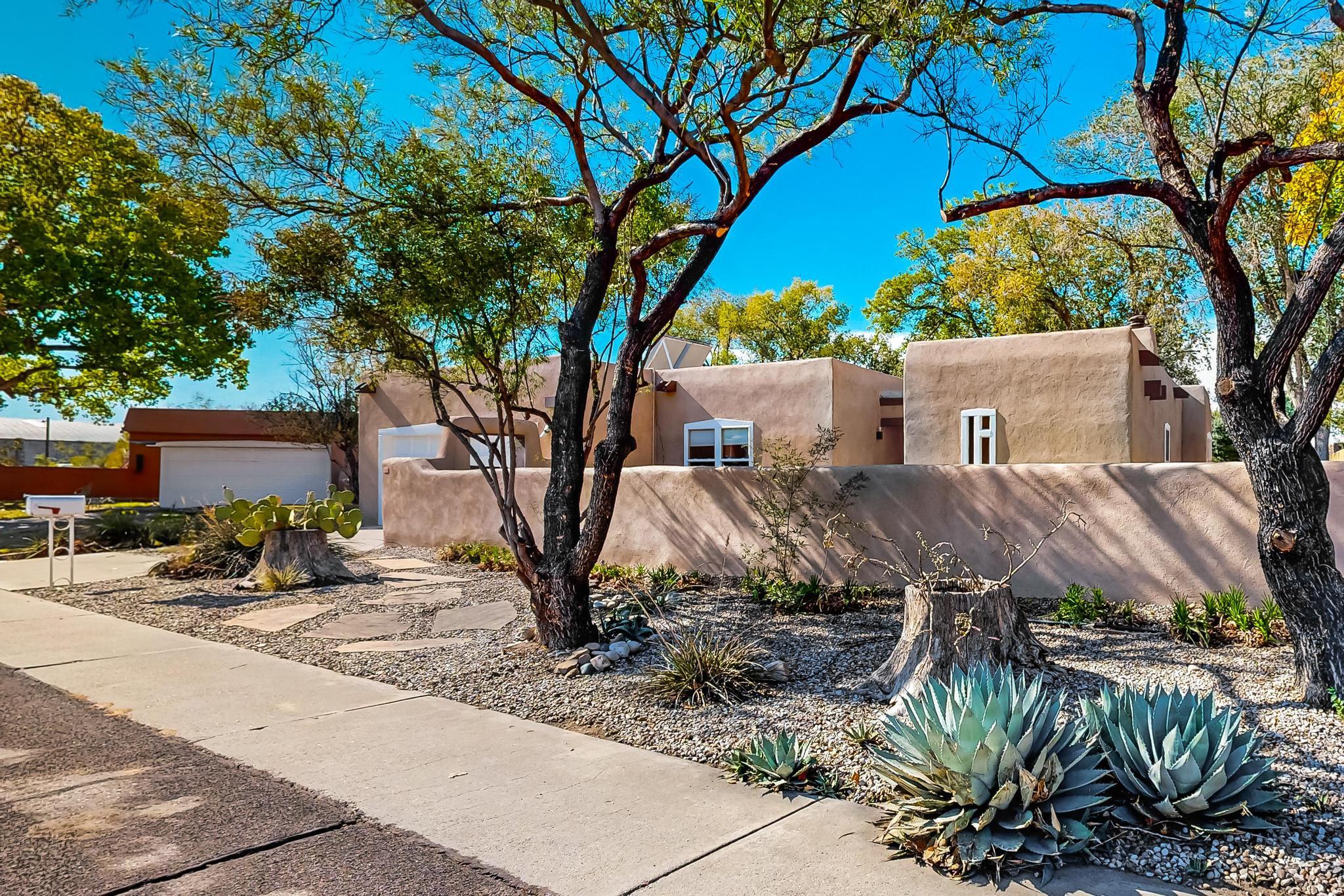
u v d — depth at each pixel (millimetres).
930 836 3709
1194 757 3816
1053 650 6836
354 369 8656
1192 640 6949
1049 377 13148
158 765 4812
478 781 4562
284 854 3648
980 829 3594
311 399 28578
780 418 17344
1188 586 8062
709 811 4141
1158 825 3736
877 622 8180
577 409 7867
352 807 4184
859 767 4613
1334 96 9867
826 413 16766
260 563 11922
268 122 7836
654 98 6570
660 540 11625
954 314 32531
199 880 3398
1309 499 5195
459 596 10578
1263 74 10430
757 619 8570
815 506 10234
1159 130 6195
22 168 20109
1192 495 8078
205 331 23078
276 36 6828
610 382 18438
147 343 22312
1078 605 7852
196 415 30328
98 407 27375
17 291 20078
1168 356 23297
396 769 4746
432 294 7277
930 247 32281
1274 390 5559
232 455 28531
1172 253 18422
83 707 6039
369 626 9016
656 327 7844
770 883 3387
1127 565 8383
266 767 4777
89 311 21250
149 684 6715
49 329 21406
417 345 7832
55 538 17859
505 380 8797
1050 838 3578
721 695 5906
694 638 6789
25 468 33625
